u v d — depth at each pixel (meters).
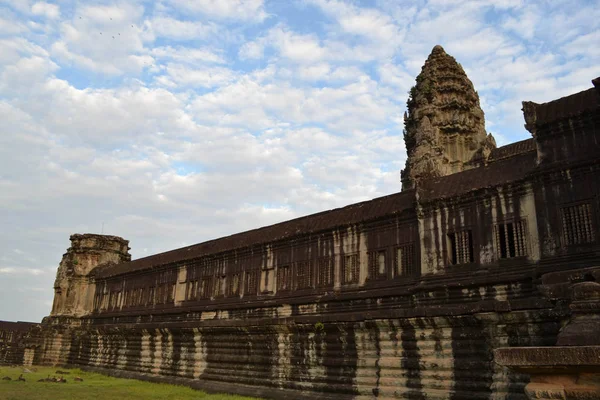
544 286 13.30
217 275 38.66
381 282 26.45
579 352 7.50
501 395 14.61
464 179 23.78
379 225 27.47
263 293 33.72
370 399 18.39
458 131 60.22
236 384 25.22
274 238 33.94
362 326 19.34
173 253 45.16
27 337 55.56
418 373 17.34
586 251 18.62
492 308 15.26
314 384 20.97
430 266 23.88
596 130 19.44
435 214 24.31
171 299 42.97
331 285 29.14
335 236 29.92
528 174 20.81
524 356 7.96
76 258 57.34
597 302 8.75
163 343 32.84
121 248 59.94
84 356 44.09
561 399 7.55
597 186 18.86
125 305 49.22
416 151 55.03
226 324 26.62
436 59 64.06
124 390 26.06
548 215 20.05
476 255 22.23
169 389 26.97
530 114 21.33
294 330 22.56
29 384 28.16
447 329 16.80
